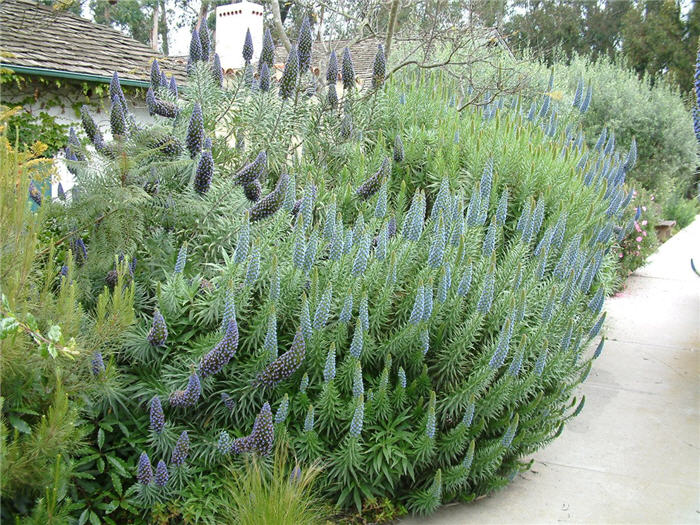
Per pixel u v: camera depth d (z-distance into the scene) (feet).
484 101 25.32
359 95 19.85
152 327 9.74
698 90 19.61
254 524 8.09
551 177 17.38
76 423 8.51
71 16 29.48
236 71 18.65
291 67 15.31
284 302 11.19
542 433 12.10
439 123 20.38
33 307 8.00
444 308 11.94
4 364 7.54
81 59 24.94
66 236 11.02
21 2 27.50
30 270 7.92
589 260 15.25
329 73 17.56
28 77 22.39
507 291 12.47
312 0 24.29
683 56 67.31
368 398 10.61
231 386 10.52
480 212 13.50
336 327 11.08
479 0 27.94
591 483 12.91
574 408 16.72
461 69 28.37
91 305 11.10
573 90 38.81
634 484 12.91
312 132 17.69
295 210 13.55
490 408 11.32
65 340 8.05
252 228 12.26
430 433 10.32
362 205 14.87
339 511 10.38
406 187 17.48
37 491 7.77
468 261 12.59
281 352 11.12
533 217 13.29
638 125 41.14
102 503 9.11
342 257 11.66
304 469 9.98
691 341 22.43
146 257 12.21
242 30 29.48
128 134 13.28
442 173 16.94
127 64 27.07
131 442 9.68
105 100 25.09
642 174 42.55
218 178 13.87
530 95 27.84
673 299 28.07
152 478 8.96
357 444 9.96
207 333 10.82
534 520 11.34
